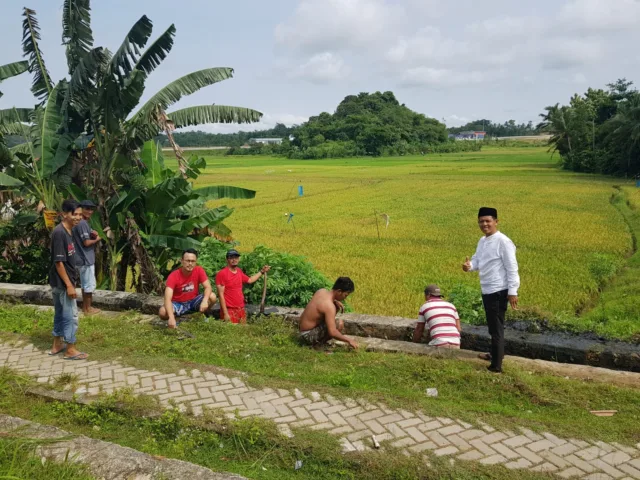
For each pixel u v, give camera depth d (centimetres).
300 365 564
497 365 528
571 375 538
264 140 19162
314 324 623
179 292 726
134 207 978
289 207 3209
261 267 861
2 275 1031
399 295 1218
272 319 717
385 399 466
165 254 1004
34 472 328
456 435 409
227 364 573
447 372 532
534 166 6862
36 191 978
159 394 482
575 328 675
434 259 1633
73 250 574
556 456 380
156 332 664
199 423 423
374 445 394
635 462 373
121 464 343
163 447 410
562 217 2473
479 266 549
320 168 7425
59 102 1005
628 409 455
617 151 5097
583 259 1569
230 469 382
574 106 7531
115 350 597
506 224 2306
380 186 4534
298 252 1794
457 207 3025
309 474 375
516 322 687
